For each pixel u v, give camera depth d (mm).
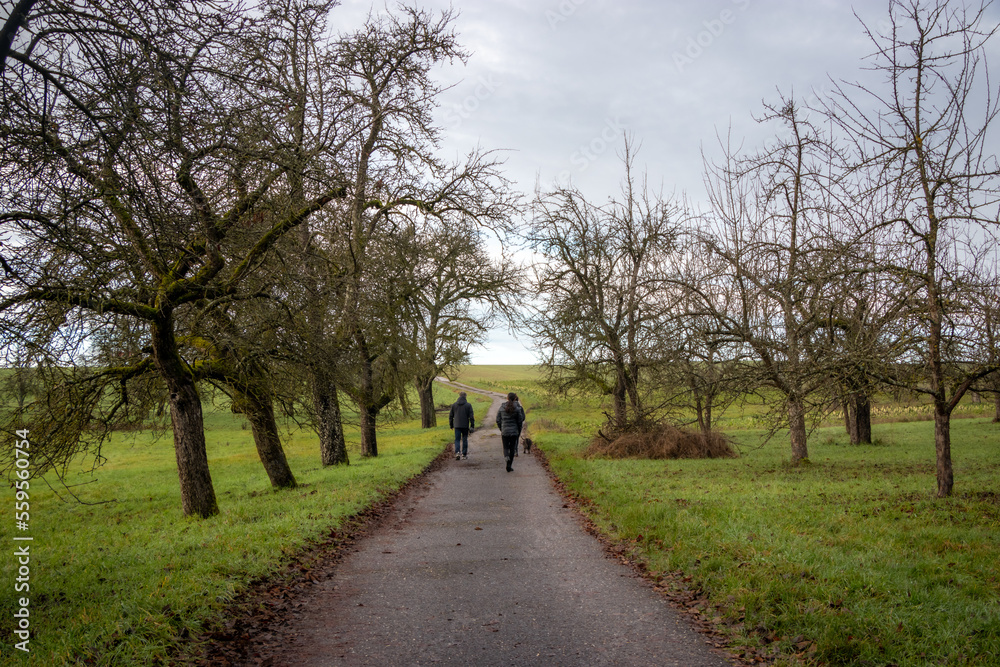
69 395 9258
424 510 10148
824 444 22562
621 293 21188
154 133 5508
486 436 29453
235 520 8828
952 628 4070
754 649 4133
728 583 5145
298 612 5195
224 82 6539
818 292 10406
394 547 7543
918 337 8883
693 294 15844
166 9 5480
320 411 17875
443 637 4543
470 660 4109
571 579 5941
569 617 4891
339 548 7453
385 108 12883
